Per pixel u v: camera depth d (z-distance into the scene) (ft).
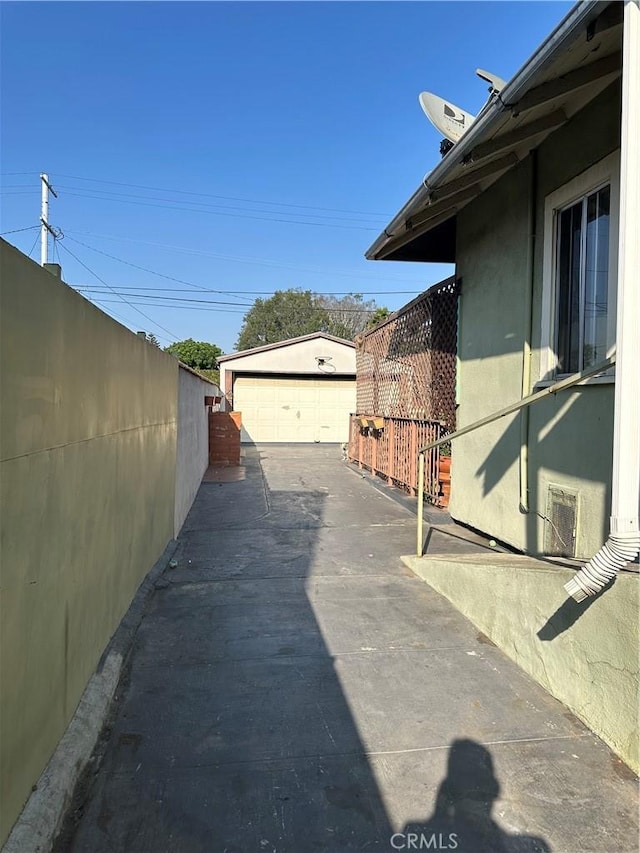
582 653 8.94
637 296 7.95
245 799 7.24
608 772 7.75
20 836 5.79
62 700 7.73
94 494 9.50
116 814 6.95
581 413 13.65
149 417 15.14
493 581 11.88
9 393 5.77
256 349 61.82
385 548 19.44
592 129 13.23
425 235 23.84
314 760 8.04
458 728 8.80
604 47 10.44
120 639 11.33
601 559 8.16
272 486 33.76
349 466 43.45
